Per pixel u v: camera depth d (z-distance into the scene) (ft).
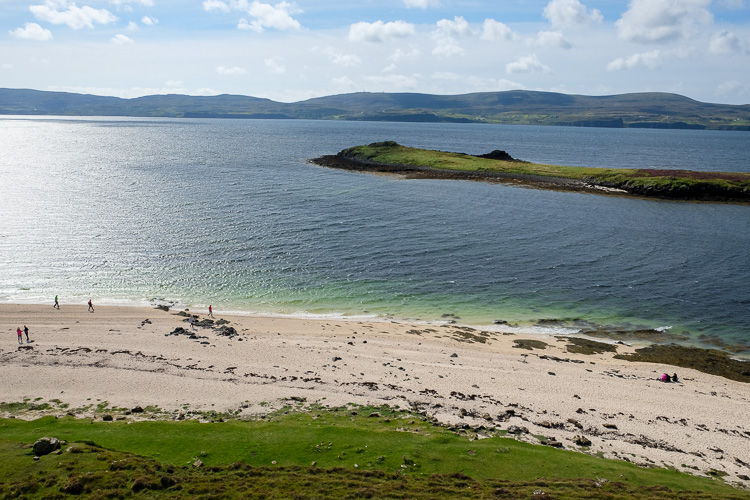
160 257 243.40
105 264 232.12
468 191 423.23
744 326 183.11
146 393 125.39
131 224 296.71
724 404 132.05
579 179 464.65
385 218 326.03
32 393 122.93
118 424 108.78
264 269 232.12
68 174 486.38
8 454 93.30
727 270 239.09
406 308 195.62
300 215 327.88
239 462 94.89
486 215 340.80
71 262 232.94
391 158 561.84
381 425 112.47
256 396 126.11
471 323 184.14
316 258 247.50
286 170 528.22
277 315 186.70
